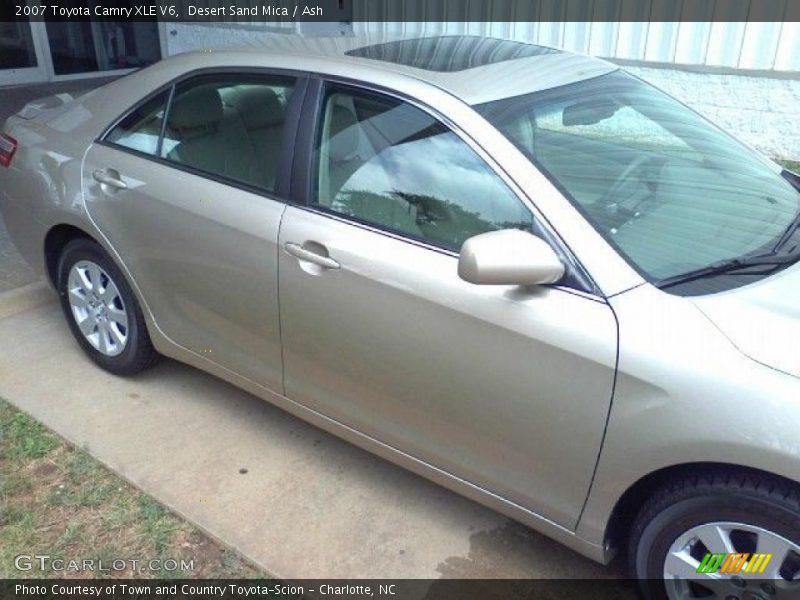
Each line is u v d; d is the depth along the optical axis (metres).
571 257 2.11
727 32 6.50
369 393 2.57
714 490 1.94
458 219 2.32
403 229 2.42
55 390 3.43
